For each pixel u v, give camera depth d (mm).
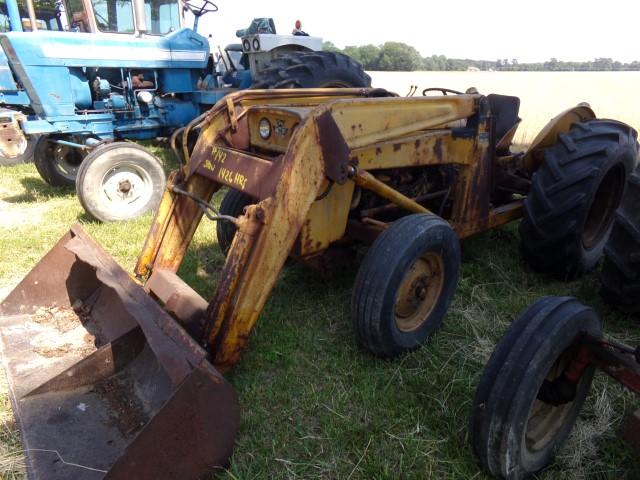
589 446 2125
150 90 6098
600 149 3148
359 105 2461
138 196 4840
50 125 5289
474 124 3178
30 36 5051
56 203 5516
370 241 2922
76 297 2836
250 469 2020
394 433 2232
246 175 2434
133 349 2377
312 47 7066
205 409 1790
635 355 1770
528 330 1804
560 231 3219
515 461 1843
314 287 3441
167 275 2674
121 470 1651
